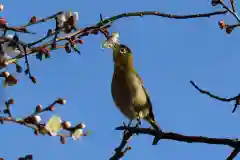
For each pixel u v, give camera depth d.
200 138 10.63
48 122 7.24
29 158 7.81
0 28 8.03
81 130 7.61
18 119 7.09
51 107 7.38
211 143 10.68
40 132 7.22
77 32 9.47
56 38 9.02
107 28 10.03
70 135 7.56
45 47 8.61
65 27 8.56
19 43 8.04
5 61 7.90
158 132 10.86
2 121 6.95
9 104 7.26
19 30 8.10
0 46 8.04
